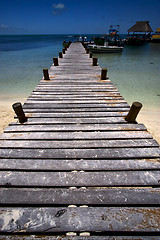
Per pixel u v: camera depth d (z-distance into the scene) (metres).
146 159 1.94
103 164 1.85
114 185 1.60
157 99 7.64
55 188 1.58
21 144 2.16
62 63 7.57
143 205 1.43
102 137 2.31
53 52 26.03
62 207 1.39
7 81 10.68
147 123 5.46
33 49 31.25
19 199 1.45
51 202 1.43
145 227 1.26
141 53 24.95
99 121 2.71
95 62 6.91
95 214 1.34
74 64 7.31
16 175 1.70
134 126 2.58
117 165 1.84
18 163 1.85
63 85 4.51
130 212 1.37
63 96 3.75
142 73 12.80
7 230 1.23
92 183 1.62
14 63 17.08
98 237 1.20
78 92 4.00
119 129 2.49
